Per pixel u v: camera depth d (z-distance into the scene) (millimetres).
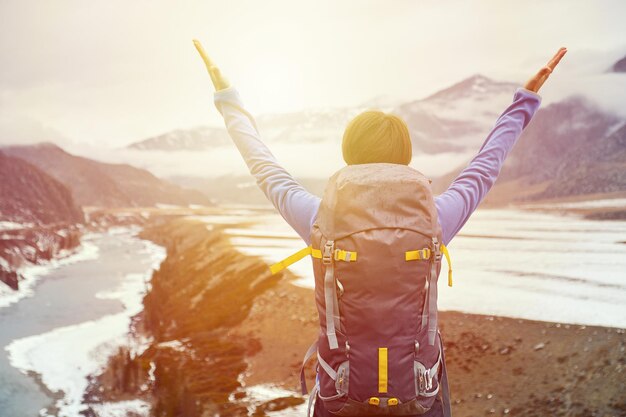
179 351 12219
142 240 65312
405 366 1332
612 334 7914
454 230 1419
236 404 8930
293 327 11742
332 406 1392
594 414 6438
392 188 1362
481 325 9242
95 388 11453
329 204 1383
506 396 7324
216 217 90938
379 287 1315
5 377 12875
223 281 19328
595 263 15914
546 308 9945
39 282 31312
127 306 22984
